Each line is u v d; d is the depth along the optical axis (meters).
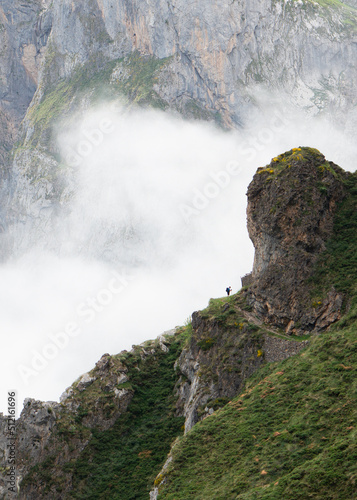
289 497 80.50
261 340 114.31
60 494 122.88
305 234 116.62
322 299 111.62
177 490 93.38
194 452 98.12
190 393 120.00
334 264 114.56
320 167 121.19
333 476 80.44
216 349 119.88
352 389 94.31
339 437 87.69
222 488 89.19
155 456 122.38
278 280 116.12
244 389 110.44
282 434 92.69
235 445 95.88
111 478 121.81
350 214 120.12
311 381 99.62
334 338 104.69
